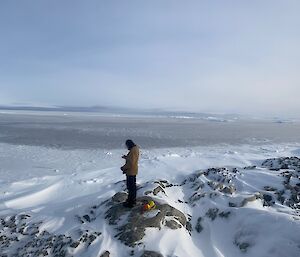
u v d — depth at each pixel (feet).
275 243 29.25
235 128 239.50
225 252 31.22
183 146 116.67
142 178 53.11
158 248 29.66
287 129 239.91
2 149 98.27
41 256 31.19
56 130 169.99
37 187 52.70
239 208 35.40
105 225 33.83
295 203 40.04
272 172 49.29
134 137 143.02
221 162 67.97
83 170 69.36
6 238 34.94
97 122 268.21
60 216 38.24
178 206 38.70
